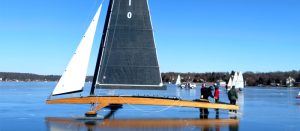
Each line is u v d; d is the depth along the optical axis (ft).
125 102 77.00
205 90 87.40
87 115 75.05
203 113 87.86
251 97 215.31
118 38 79.36
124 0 79.71
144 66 79.46
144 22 79.77
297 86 636.48
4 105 118.83
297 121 80.48
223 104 84.02
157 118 78.95
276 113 99.19
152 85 79.25
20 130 61.41
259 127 69.46
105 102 76.89
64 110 98.94
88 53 77.05
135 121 73.00
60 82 76.28
